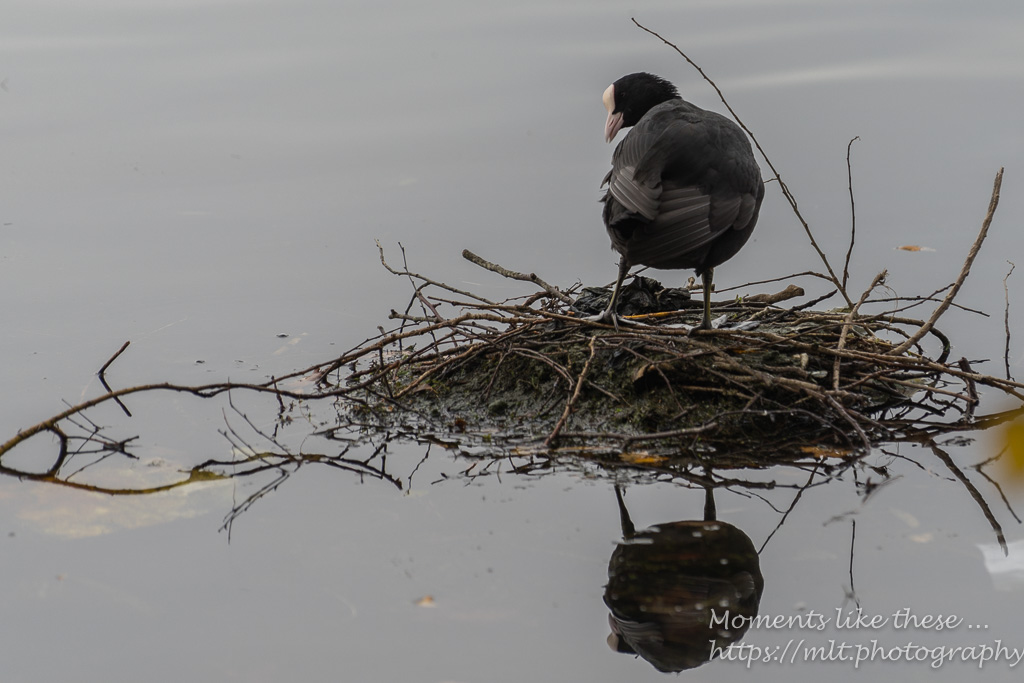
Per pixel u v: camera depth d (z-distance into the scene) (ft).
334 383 40.27
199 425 36.58
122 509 30.50
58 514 30.17
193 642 23.99
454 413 37.42
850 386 34.88
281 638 24.14
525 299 45.09
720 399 35.94
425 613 25.13
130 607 25.41
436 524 29.45
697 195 32.94
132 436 35.70
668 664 23.53
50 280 50.44
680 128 34.12
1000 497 30.32
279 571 26.96
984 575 26.48
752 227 35.73
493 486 31.86
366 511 30.25
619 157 35.88
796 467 32.83
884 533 28.60
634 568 27.17
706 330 36.19
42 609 25.36
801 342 35.88
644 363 36.55
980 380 34.71
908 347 36.27
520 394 37.81
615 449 34.27
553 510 30.22
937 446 33.99
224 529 29.19
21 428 36.19
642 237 32.37
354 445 35.14
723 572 26.96
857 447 34.12
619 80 43.96
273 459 33.99
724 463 33.19
